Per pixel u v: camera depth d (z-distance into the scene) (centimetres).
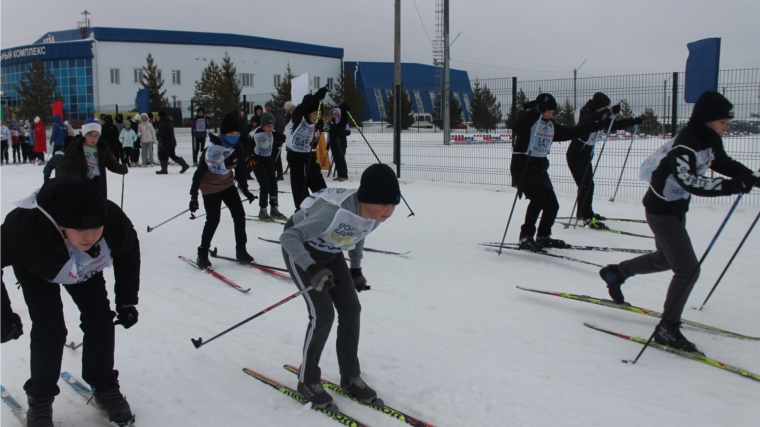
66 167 487
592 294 420
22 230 213
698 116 299
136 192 1009
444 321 371
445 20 1745
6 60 3972
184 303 422
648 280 450
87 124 491
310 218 239
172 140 1316
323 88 640
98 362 246
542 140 518
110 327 249
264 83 4081
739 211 712
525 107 531
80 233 210
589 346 329
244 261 524
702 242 566
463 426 246
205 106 2055
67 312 402
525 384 283
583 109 645
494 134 1019
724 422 246
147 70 3250
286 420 253
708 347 324
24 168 1588
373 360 314
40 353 234
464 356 318
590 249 519
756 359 307
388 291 435
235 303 419
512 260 520
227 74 3111
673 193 314
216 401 271
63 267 222
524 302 405
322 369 303
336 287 266
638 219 697
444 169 1120
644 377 289
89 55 3703
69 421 255
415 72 3944
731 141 759
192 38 3875
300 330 360
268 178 732
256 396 276
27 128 1809
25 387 242
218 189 503
